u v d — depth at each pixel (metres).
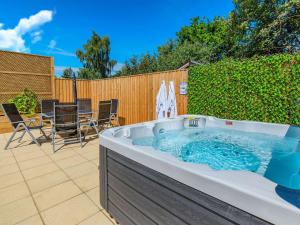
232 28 10.29
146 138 2.78
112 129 2.18
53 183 2.39
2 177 2.54
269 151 2.48
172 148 2.59
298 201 0.78
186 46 12.63
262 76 3.26
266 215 0.80
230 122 3.30
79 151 3.61
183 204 1.11
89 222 1.70
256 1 8.92
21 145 3.98
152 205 1.31
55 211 1.84
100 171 1.85
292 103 2.98
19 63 5.95
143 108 5.50
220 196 0.94
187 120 3.58
